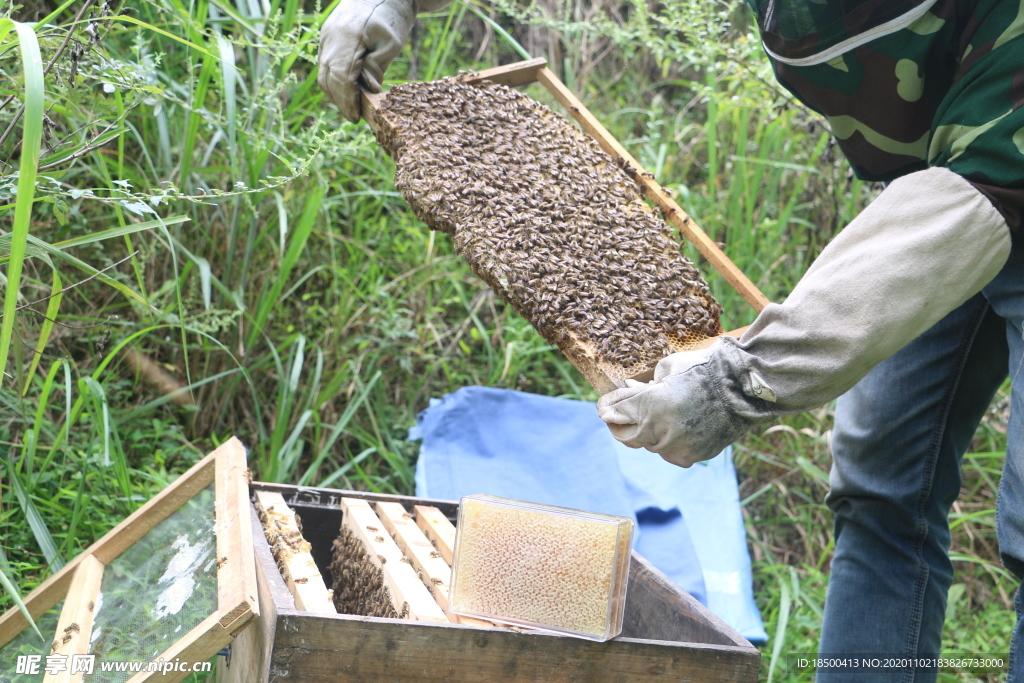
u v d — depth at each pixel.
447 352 2.66
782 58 1.33
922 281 1.05
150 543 1.35
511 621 1.11
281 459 2.24
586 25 2.61
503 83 1.76
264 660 1.00
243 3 2.28
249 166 2.18
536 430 2.43
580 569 1.08
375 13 1.66
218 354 2.36
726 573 2.14
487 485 2.28
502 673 1.04
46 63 1.42
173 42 2.40
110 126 1.52
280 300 2.47
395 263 2.73
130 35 2.19
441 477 2.28
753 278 2.86
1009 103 1.06
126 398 2.23
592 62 3.42
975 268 1.06
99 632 1.19
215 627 1.00
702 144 3.36
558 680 1.05
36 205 1.80
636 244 1.41
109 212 2.26
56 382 2.09
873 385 1.57
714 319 1.36
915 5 1.17
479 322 2.71
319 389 2.44
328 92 1.66
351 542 1.42
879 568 1.56
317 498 1.55
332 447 2.45
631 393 1.13
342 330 2.49
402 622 1.00
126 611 1.22
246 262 2.27
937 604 1.55
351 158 2.65
